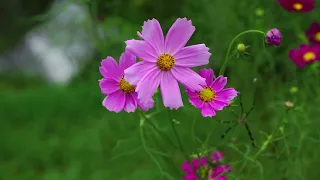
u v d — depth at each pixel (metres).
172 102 0.55
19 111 2.28
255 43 1.00
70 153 1.53
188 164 0.64
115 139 1.25
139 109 0.63
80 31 1.15
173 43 0.56
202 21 1.18
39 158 1.62
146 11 1.57
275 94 1.03
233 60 1.03
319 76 1.00
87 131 1.45
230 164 0.69
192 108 0.67
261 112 1.01
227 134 0.72
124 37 1.11
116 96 0.57
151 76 0.55
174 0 1.58
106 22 1.14
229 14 1.15
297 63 0.92
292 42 1.10
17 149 1.71
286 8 0.91
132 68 0.54
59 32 1.15
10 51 4.25
